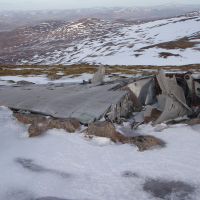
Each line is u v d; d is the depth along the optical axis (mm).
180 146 11141
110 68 53062
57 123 12516
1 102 15812
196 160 10016
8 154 10414
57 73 41656
